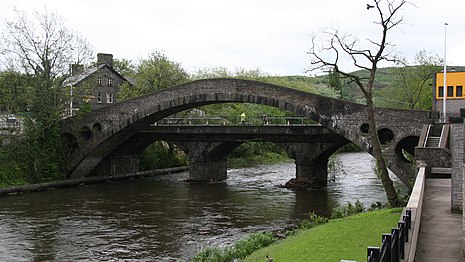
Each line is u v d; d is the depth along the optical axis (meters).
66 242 29.06
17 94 51.69
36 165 50.28
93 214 37.31
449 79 46.53
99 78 79.19
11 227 32.75
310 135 50.50
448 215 19.27
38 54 51.91
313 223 29.05
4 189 45.09
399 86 76.00
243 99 45.75
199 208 39.88
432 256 13.88
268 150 91.88
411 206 15.46
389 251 9.57
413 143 41.12
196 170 57.81
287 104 43.75
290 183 52.91
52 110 52.41
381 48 28.98
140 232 31.58
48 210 38.69
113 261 25.34
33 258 25.89
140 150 62.41
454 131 19.69
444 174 30.16
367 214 27.03
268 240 25.48
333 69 30.77
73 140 54.91
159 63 71.31
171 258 25.77
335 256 18.88
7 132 50.16
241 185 54.50
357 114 40.69
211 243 28.58
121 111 51.53
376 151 29.72
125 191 49.34
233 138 54.06
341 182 56.50
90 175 56.72
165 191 49.59
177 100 48.88
